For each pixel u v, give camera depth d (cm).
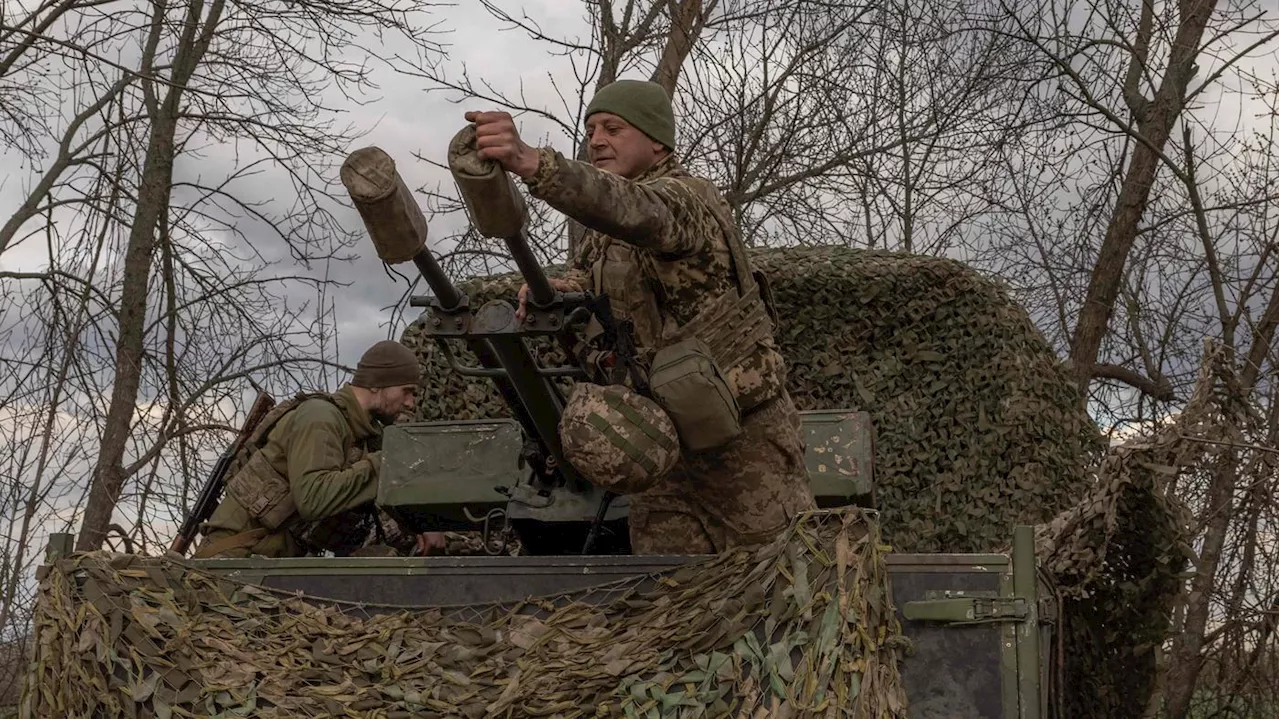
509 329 341
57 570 337
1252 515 692
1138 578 491
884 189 1252
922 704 321
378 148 291
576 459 331
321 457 479
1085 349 1065
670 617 321
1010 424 741
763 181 1210
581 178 294
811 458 479
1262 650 718
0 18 984
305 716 311
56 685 325
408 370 521
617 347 338
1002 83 1134
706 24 1154
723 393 335
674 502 366
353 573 350
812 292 754
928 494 741
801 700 289
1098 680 501
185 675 317
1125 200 1050
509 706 308
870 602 301
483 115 278
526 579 344
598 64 1088
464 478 491
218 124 1031
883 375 751
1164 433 472
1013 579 323
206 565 352
